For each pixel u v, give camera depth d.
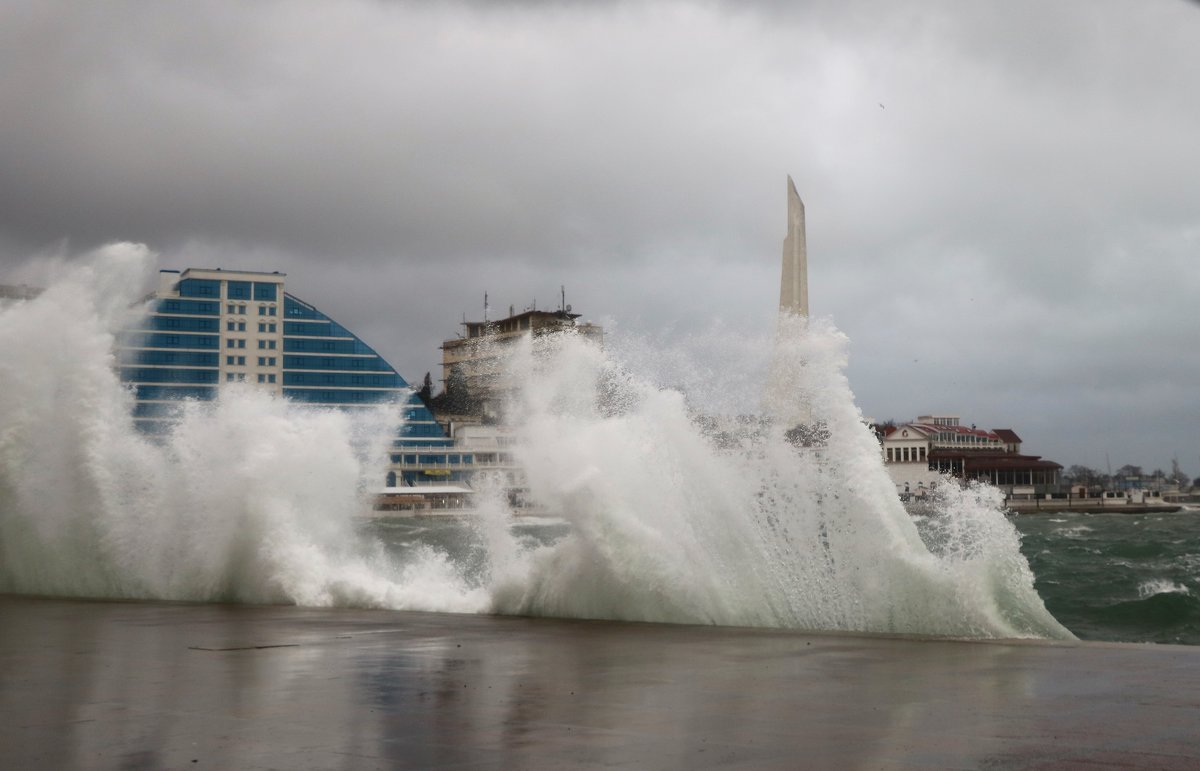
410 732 7.55
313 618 16.64
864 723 7.76
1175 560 44.53
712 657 11.64
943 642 13.16
